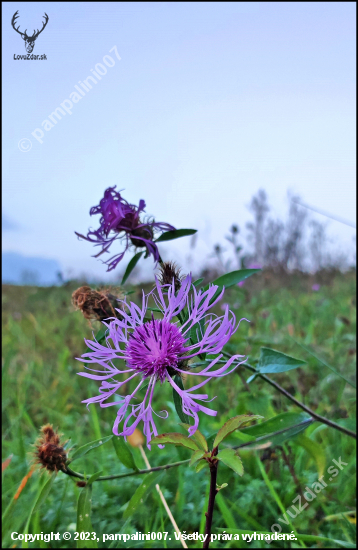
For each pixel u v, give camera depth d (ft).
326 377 0.91
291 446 0.71
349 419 0.70
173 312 0.37
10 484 0.79
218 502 0.58
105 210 0.49
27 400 1.20
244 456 0.66
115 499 0.72
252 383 0.69
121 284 0.51
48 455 0.45
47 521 0.68
